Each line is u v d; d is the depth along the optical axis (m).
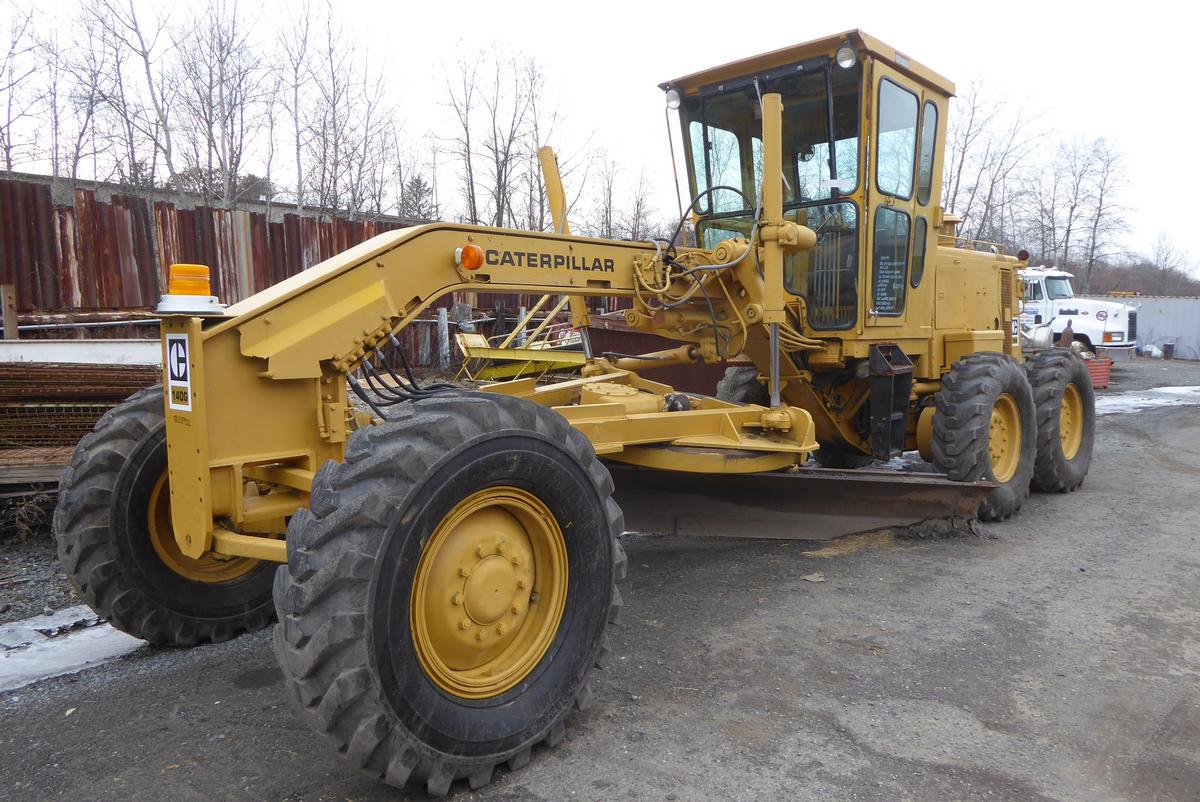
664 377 9.11
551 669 2.82
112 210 9.05
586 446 2.93
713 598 4.32
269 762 2.76
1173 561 4.96
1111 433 10.06
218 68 14.13
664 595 4.36
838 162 5.34
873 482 4.98
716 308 4.82
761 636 3.81
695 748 2.85
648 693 3.25
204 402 2.77
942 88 5.82
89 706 3.16
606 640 3.00
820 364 5.54
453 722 2.48
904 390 5.70
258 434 2.95
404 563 2.37
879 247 5.46
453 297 12.49
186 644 3.72
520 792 2.59
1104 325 18.30
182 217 9.62
